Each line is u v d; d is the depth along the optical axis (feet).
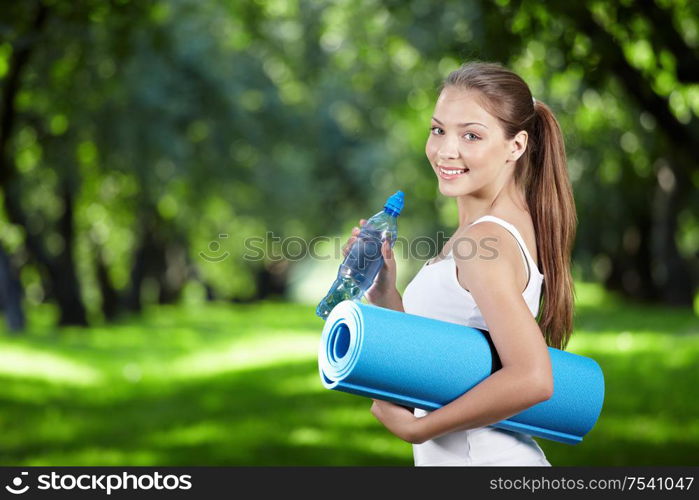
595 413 14.43
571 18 47.32
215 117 133.90
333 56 117.29
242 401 81.92
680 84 49.70
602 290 221.46
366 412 70.85
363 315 13.12
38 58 72.74
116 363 122.62
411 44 83.76
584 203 157.28
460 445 14.75
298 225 184.75
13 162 67.41
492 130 14.55
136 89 113.80
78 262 200.23
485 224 14.11
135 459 54.13
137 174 128.26
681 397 69.77
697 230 200.44
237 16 88.99
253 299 307.99
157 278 253.85
